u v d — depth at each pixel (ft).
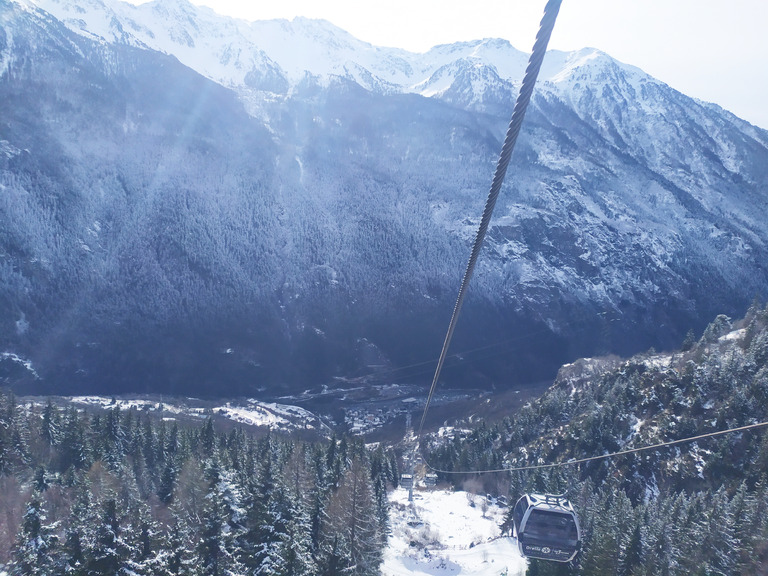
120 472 238.07
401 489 372.38
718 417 307.37
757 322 395.14
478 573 235.61
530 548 123.44
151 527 142.82
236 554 152.15
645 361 409.90
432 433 549.13
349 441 364.99
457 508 330.13
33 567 147.43
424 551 256.52
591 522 216.74
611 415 360.28
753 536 182.29
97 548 124.67
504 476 374.22
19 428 269.85
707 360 352.69
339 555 162.71
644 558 186.80
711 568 179.52
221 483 156.35
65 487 226.17
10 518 190.60
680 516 218.38
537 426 427.74
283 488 163.53
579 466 340.59
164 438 302.25
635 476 308.60
